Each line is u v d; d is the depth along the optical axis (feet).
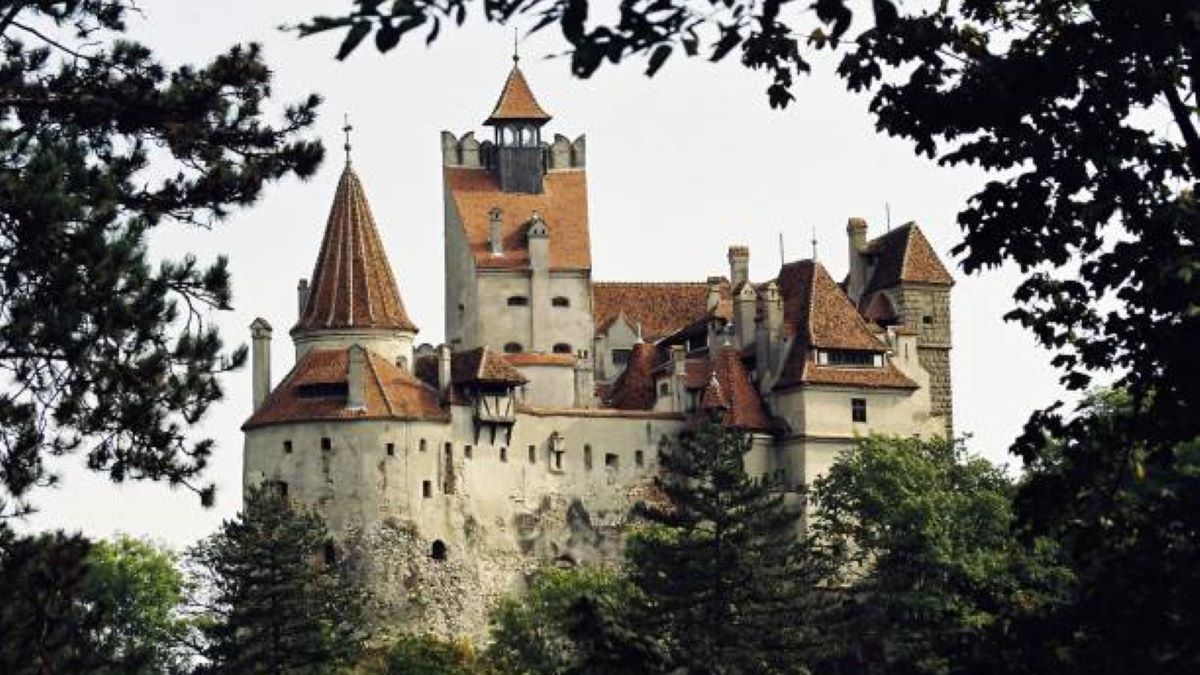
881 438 527.81
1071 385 148.97
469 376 554.46
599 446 563.07
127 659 173.27
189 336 176.04
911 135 146.92
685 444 437.99
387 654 516.32
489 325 606.55
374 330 554.87
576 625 160.04
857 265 604.49
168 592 565.53
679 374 571.28
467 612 542.16
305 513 542.16
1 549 170.81
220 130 182.09
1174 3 140.15
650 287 636.07
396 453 544.21
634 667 158.61
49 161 171.53
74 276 170.91
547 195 622.95
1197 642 139.95
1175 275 142.00
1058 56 144.15
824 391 556.51
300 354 558.56
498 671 497.87
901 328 571.69
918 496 493.77
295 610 466.70
